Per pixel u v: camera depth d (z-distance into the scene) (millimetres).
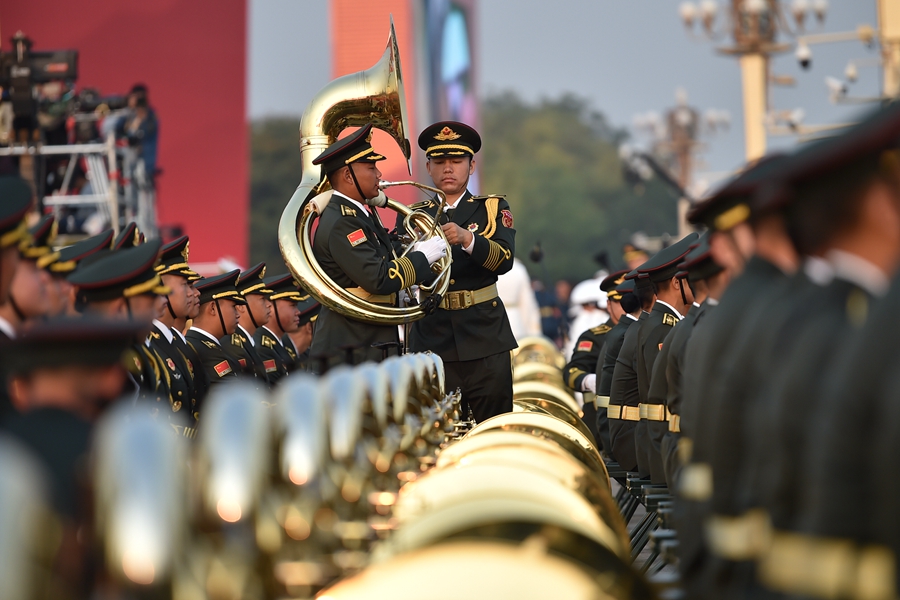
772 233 10703
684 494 11008
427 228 23516
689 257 16984
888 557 7160
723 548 9820
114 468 7684
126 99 51250
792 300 9367
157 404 17312
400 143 23891
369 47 84875
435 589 9000
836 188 8344
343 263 21844
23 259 13297
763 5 95500
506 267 24297
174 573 7570
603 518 13211
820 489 7406
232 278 26047
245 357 26406
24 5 67438
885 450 7000
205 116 69750
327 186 23062
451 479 11883
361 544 10617
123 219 46781
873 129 8180
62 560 7547
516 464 12961
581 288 54250
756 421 9148
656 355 22953
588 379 35406
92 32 68750
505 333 24562
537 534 9391
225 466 8734
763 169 12133
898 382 6953
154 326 21141
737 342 9953
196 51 69375
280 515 9344
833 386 7461
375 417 12438
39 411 9305
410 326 24688
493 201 24953
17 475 6742
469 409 24391
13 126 43938
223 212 69812
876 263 8430
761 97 98375
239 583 8578
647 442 23078
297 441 9750
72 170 46469
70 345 9562
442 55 106375
